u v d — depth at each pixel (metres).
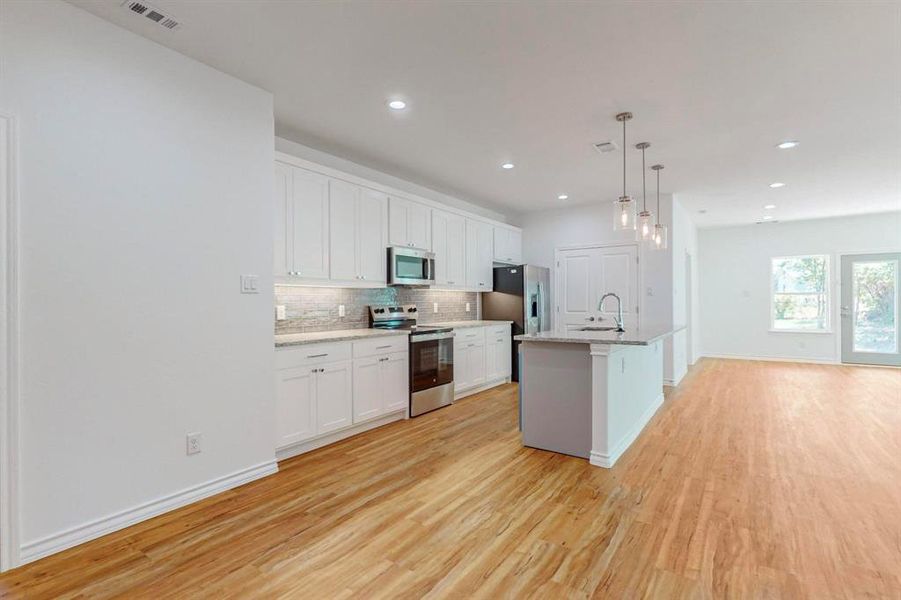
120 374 2.26
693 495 2.65
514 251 6.88
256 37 2.37
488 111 3.28
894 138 3.77
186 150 2.54
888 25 2.22
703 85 2.87
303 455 3.34
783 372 6.99
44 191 2.02
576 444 3.30
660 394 5.02
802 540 2.15
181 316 2.51
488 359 5.74
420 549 2.08
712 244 8.76
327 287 4.15
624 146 4.00
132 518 2.30
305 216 3.61
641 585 1.82
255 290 2.89
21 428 1.95
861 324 7.64
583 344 3.27
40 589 1.80
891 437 3.74
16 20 1.95
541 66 2.65
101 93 2.21
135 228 2.33
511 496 2.64
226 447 2.73
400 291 5.09
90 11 2.15
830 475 2.94
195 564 1.97
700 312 8.84
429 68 2.69
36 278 1.99
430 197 5.62
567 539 2.17
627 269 6.21
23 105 1.96
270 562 1.98
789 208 6.79
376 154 4.25
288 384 3.20
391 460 3.24
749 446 3.54
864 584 1.81
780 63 2.60
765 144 3.94
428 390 4.59
